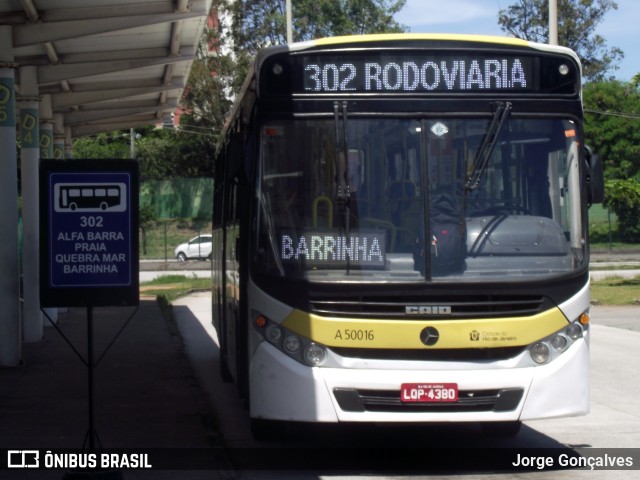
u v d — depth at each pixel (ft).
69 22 43.57
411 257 23.66
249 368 24.26
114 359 46.29
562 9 181.06
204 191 189.37
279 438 28.04
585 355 24.18
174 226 186.50
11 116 41.88
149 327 61.05
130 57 56.13
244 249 25.98
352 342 23.06
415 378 23.00
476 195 24.18
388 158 24.11
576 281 24.12
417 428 30.68
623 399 36.50
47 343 52.01
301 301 23.30
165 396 36.09
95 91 68.64
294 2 179.11
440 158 24.22
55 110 71.67
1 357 42.91
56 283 22.71
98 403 34.50
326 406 22.98
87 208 22.82
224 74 182.50
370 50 24.40
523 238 24.13
